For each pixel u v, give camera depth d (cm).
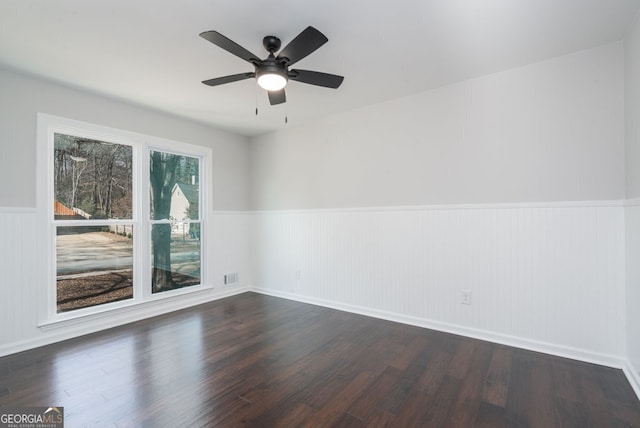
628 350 224
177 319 350
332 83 241
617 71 232
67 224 305
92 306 321
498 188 281
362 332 308
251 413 185
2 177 264
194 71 273
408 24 210
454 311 303
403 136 335
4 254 264
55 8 191
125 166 351
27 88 278
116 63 259
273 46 225
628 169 222
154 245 375
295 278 429
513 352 262
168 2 187
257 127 436
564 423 176
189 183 415
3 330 262
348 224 377
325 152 399
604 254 238
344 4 189
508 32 219
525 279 268
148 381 219
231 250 458
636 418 179
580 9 195
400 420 179
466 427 173
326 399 198
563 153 253
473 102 292
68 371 233
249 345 279
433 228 315
